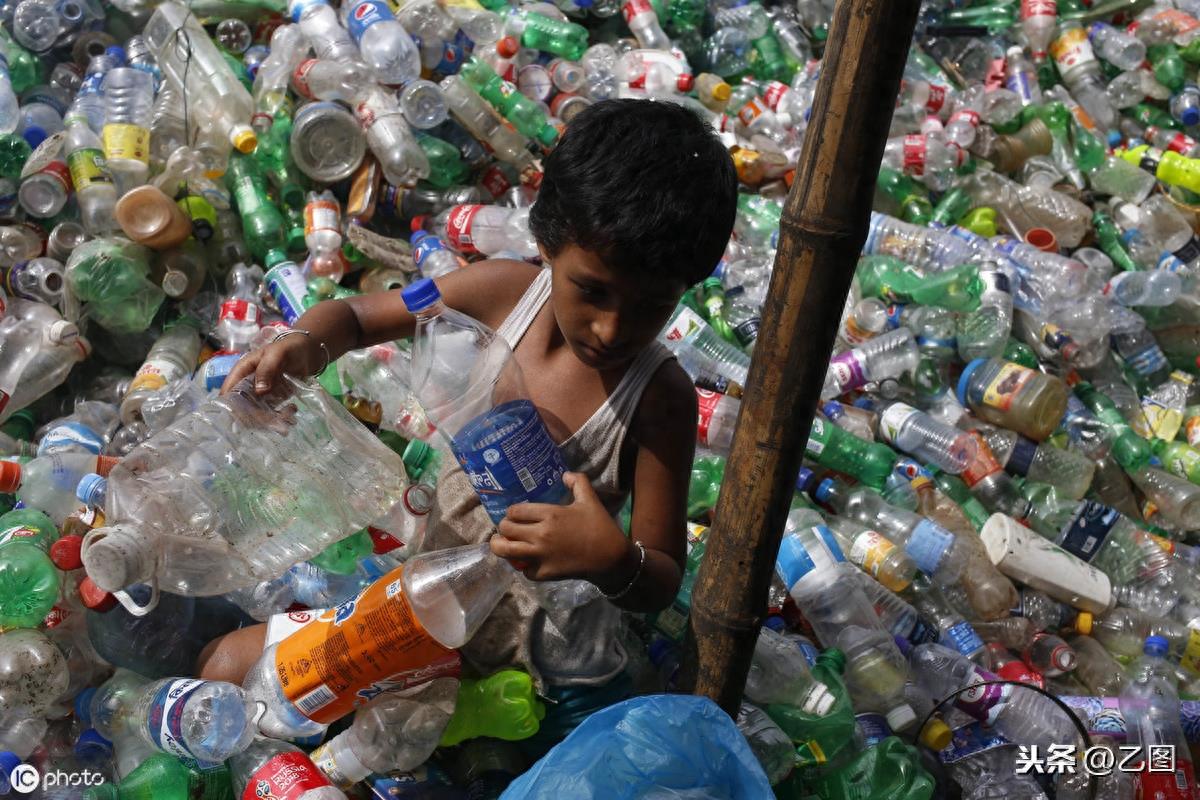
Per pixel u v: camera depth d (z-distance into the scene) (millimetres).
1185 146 4492
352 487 2348
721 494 1976
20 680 2158
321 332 2236
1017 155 4262
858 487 3115
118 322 2986
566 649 2258
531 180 3553
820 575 2686
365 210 3332
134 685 2264
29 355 2812
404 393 2803
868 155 1638
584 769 1823
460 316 2162
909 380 3447
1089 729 2709
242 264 3203
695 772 1854
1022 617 2969
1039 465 3289
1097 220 4125
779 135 4023
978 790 2545
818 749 2355
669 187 1766
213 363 2684
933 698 2723
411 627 1983
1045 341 3574
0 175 3105
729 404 2988
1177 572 3154
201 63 3363
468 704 2246
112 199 3043
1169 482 3436
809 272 1726
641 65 4004
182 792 2117
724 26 4383
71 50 3566
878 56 1564
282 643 2111
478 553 2096
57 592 2309
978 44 4707
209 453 2217
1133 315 3775
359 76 3375
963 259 3689
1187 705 2795
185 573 2115
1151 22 4773
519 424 1941
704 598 2049
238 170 3309
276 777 2031
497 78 3676
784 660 2492
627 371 2121
